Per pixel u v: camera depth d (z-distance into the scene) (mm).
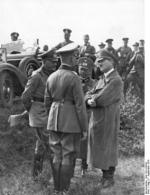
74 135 4352
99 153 4531
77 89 4215
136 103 7445
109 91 4434
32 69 7535
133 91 8562
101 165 4516
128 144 6309
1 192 4531
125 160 5801
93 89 4652
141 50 8664
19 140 6016
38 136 4902
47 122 4793
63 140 4301
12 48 8234
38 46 8102
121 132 6684
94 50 7672
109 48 8633
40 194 4492
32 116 4844
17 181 4805
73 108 4281
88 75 5102
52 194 4430
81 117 4223
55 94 4316
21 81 7184
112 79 4469
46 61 4840
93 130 4566
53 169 4367
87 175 5062
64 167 4227
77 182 4754
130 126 6938
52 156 4656
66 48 4297
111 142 4566
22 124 6309
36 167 4949
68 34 7148
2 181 4852
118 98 4551
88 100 4582
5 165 5336
